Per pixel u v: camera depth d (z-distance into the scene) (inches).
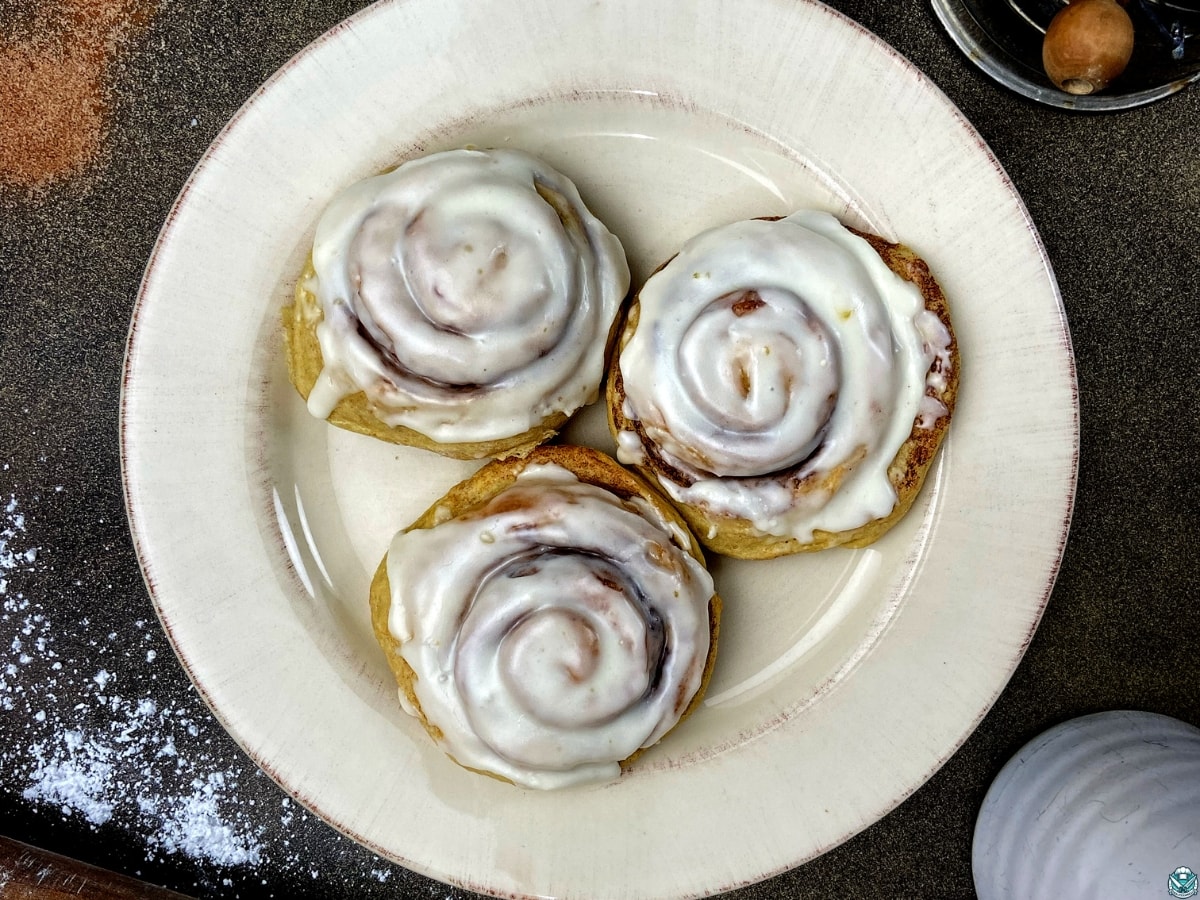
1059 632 11.3
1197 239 10.8
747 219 10.1
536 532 9.1
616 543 9.2
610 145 10.2
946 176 9.6
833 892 11.7
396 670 9.7
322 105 9.6
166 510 9.8
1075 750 10.5
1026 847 10.3
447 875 9.8
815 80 9.5
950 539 9.8
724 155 10.2
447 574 9.2
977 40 10.5
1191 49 9.6
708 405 9.0
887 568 10.1
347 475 10.5
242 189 9.7
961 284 9.7
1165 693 11.2
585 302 9.5
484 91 9.8
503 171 9.4
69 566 11.6
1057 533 9.5
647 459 9.7
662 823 9.9
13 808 11.6
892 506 9.5
